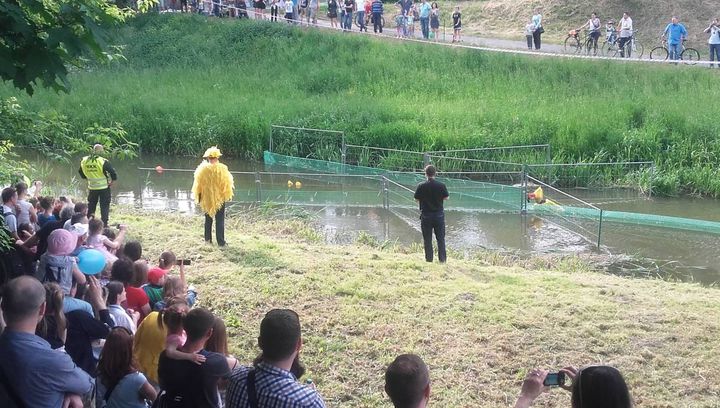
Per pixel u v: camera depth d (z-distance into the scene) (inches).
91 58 300.5
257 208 822.5
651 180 968.3
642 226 798.5
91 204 671.8
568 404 354.6
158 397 233.9
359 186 973.2
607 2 1740.9
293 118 1176.8
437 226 585.6
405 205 853.8
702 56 1547.7
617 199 957.2
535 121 1107.3
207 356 232.1
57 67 287.0
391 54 1512.1
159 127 1182.9
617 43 1509.6
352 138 1123.9
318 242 687.7
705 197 966.4
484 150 1063.0
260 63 1566.2
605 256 705.6
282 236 702.5
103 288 342.3
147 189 950.4
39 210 522.6
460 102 1241.4
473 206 862.5
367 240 708.7
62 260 340.5
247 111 1213.7
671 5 1694.1
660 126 1068.5
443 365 394.3
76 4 291.9
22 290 203.8
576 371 186.9
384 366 393.4
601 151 1037.2
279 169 1104.2
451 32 1791.3
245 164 1139.9
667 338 426.0
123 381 245.9
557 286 524.7
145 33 1705.2
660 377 382.3
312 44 1605.6
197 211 822.5
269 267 544.4
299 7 1811.0
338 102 1258.0
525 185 837.8
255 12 1801.2
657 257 706.8
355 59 1518.2
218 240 604.7
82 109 1219.9
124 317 309.3
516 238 754.2
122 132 441.7
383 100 1274.6
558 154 1043.3
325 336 428.1
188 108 1229.7
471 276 550.0
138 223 693.3
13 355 201.5
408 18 1680.6
